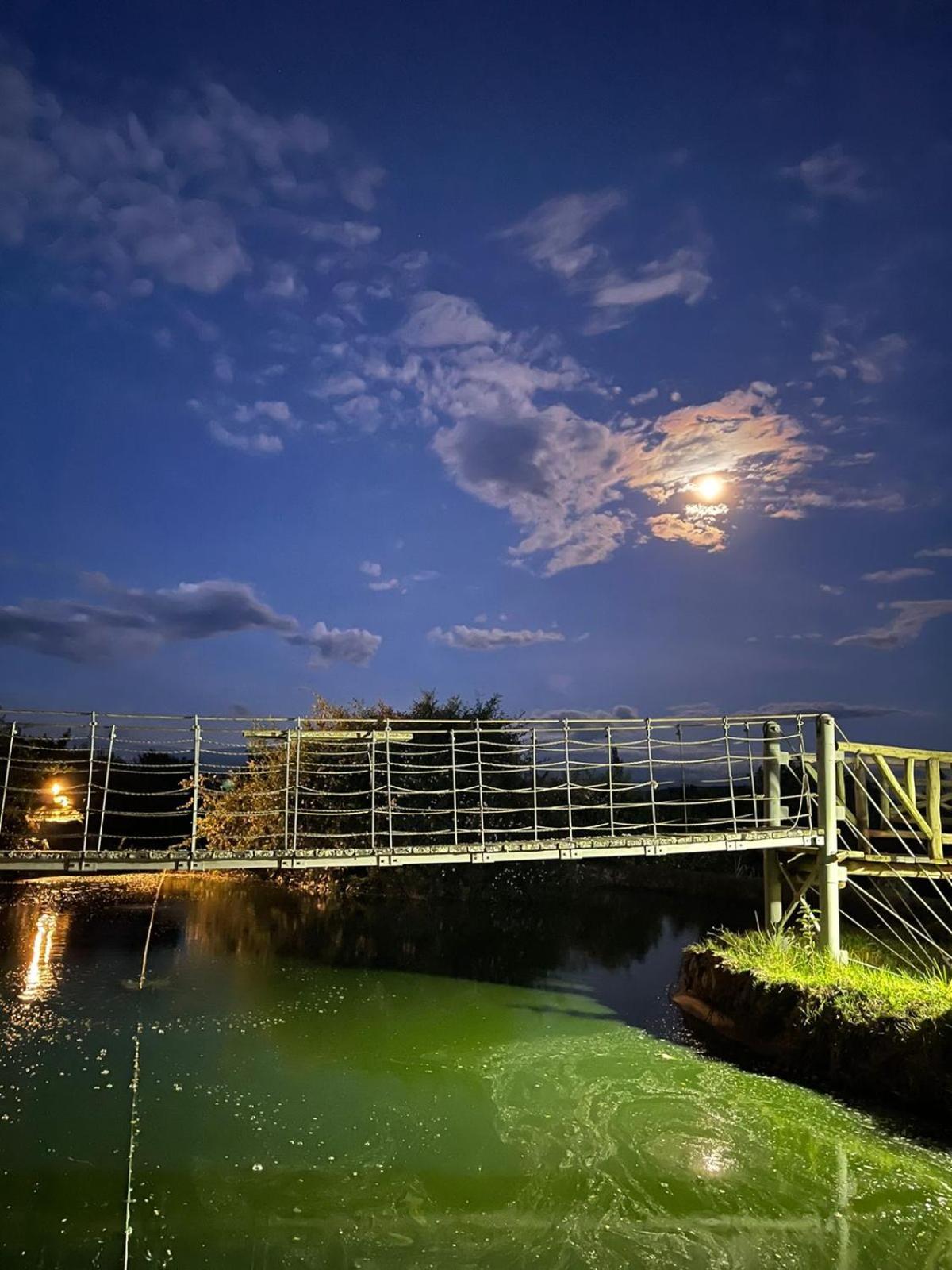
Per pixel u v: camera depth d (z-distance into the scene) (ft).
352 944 47.60
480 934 51.70
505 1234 18.76
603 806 40.09
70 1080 26.00
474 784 63.67
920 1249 18.44
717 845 37.76
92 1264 17.04
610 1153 22.75
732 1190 20.89
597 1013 36.01
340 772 41.65
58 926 47.93
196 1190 20.20
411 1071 28.63
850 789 52.44
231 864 33.24
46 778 56.70
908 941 41.34
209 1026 31.91
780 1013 30.55
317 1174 21.22
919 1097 25.14
